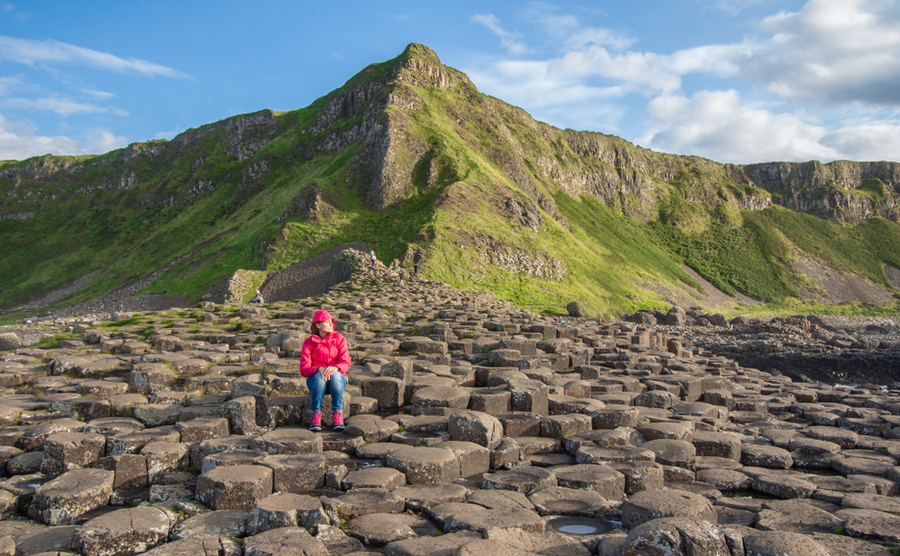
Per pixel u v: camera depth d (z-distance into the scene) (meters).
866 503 5.80
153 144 191.62
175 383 9.74
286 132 151.25
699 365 17.70
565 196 159.25
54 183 188.12
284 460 5.95
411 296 30.84
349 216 94.19
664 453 7.25
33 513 5.30
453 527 4.76
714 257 175.88
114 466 5.95
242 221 123.31
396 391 8.59
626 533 4.73
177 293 94.19
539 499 5.52
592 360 14.57
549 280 85.12
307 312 18.80
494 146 124.88
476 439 6.95
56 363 10.47
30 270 145.62
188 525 4.73
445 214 87.56
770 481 6.44
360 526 4.79
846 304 164.25
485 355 12.54
